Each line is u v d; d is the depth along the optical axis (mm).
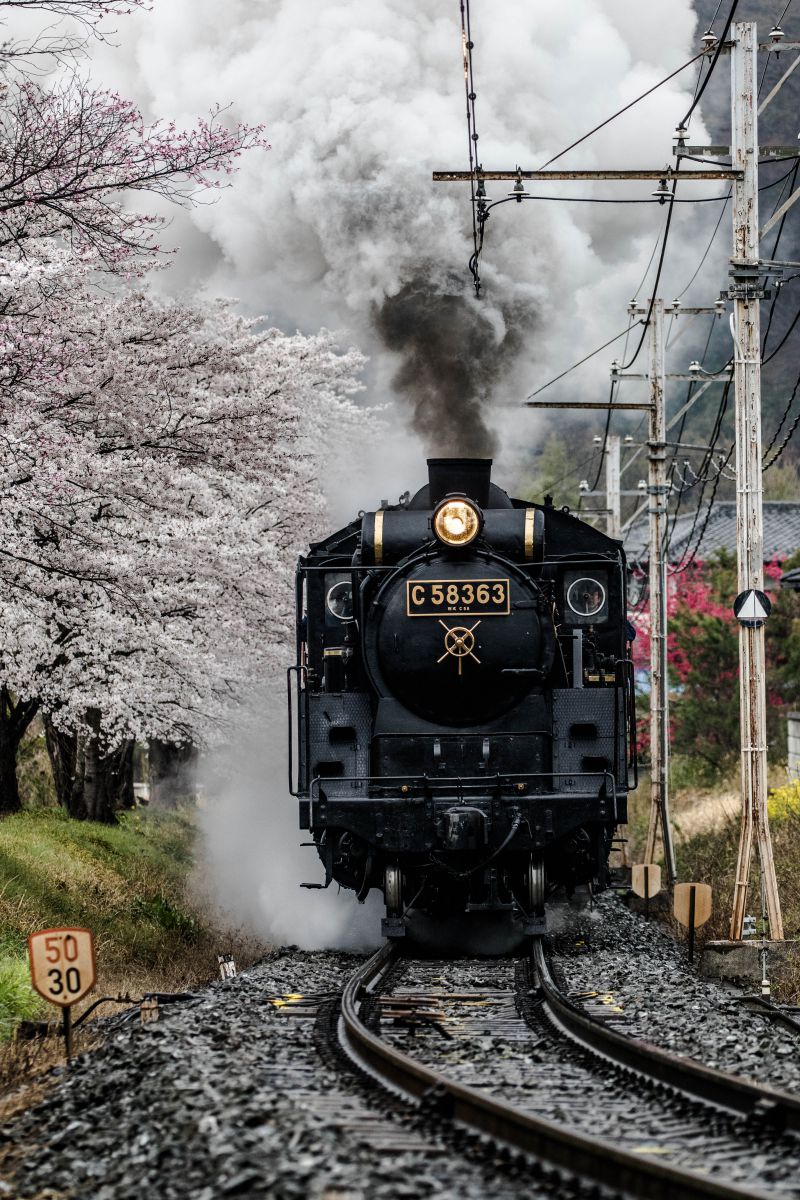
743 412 36031
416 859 29906
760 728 35125
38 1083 19375
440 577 30219
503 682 29969
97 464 35281
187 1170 13195
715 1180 11461
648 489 54719
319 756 30703
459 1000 23703
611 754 30297
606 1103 15906
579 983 25672
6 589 34906
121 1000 24266
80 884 41062
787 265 35969
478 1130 14250
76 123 29344
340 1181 11977
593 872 30531
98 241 33719
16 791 52188
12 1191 13719
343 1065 17844
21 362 30969
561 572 31641
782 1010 25375
